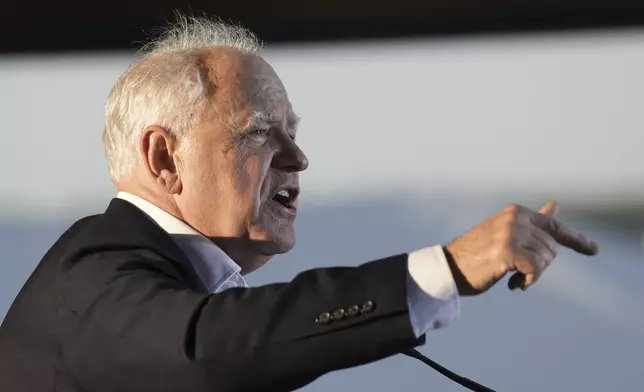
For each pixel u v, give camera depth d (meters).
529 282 2.79
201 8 8.63
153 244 3.67
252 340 2.99
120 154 4.24
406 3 8.70
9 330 3.71
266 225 4.24
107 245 3.62
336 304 2.99
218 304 3.11
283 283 3.16
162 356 3.07
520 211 2.88
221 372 3.01
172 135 4.14
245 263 4.33
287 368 2.99
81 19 8.73
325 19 8.76
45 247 12.02
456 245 2.94
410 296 2.94
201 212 4.14
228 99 4.14
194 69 4.17
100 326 3.24
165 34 4.73
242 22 8.68
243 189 4.14
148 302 3.20
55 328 3.48
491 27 8.76
